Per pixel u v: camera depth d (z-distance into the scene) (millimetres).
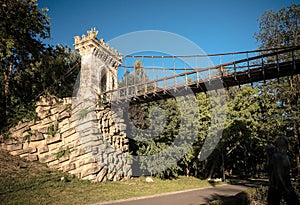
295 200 5336
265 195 9273
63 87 22578
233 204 7512
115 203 11250
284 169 5477
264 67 13695
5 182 11828
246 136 24016
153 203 11484
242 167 32156
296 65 13219
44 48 21984
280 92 21219
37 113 16969
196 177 26188
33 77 21078
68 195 11898
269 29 19656
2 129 16734
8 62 19719
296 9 18562
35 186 12219
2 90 18141
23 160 15172
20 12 18656
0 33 17297
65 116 15984
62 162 15211
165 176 21938
